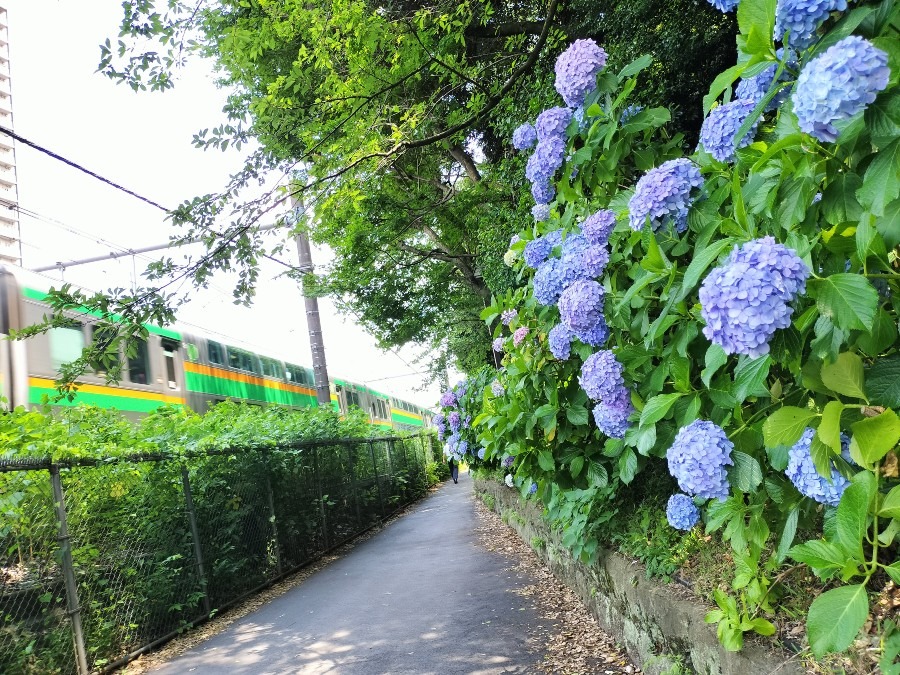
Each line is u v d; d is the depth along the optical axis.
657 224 2.28
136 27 5.14
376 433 17.38
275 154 6.88
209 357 17.28
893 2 1.33
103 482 5.95
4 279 10.45
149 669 5.64
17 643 4.82
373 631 5.58
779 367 2.14
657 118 2.77
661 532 3.76
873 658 1.97
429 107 7.00
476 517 12.90
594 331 2.95
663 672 3.23
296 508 10.25
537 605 5.59
